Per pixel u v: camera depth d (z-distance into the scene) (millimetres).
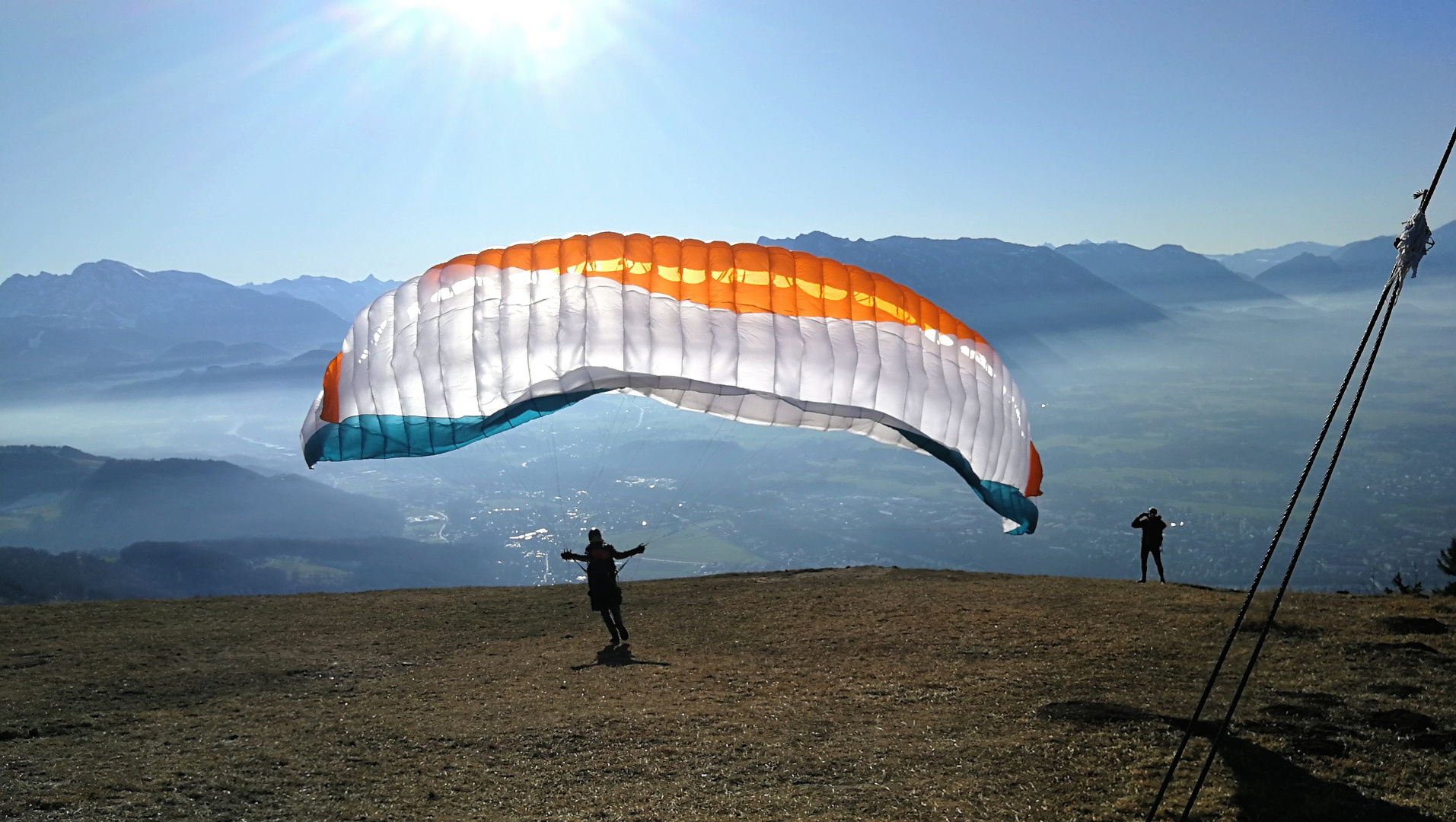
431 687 13633
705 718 11484
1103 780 9016
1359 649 13633
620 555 16516
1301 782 8766
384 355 17719
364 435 17609
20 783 9477
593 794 9164
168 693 13438
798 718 11430
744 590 21484
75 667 14695
